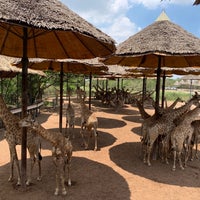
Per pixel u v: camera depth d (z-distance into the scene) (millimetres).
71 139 9836
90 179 6016
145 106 23109
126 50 6586
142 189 5621
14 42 6426
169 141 7234
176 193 5508
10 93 18484
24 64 4953
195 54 5949
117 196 5215
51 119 14523
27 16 3633
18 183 5500
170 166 7156
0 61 10227
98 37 4199
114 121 14695
